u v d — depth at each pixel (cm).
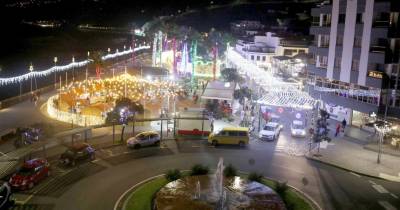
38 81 11331
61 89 9319
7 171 4466
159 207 3503
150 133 5662
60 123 6612
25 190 4019
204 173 4409
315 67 7825
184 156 5262
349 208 3891
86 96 8406
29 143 5247
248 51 13288
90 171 4606
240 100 7931
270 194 3844
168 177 4244
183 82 10294
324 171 4944
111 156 5147
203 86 9512
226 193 3825
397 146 5994
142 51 18000
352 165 5172
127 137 5962
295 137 6391
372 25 6397
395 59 6231
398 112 6159
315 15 7969
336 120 7538
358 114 7062
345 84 7038
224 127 6141
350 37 6838
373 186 4516
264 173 4741
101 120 6681
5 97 9181
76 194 3969
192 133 6212
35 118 6912
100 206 3716
